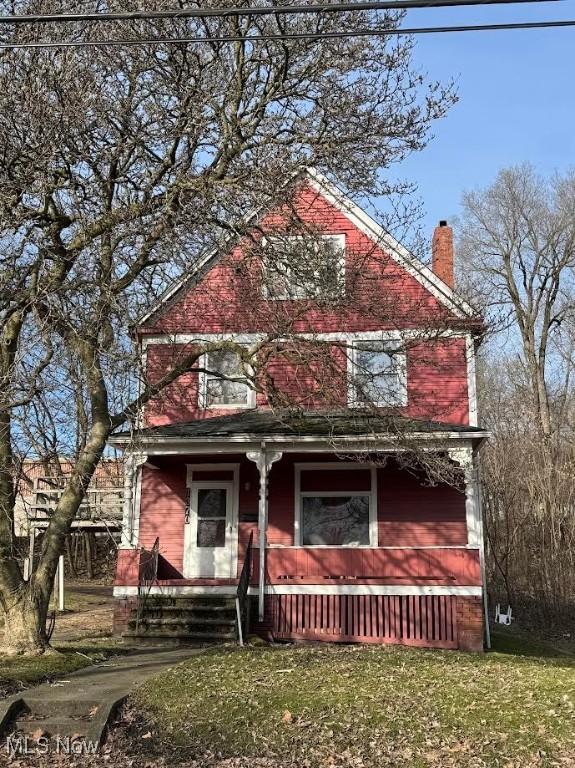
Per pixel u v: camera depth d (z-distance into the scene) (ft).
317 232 42.50
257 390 44.62
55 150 39.09
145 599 50.29
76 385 39.09
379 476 56.29
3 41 38.19
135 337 43.93
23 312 38.78
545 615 78.02
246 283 50.72
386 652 40.57
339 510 56.18
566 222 133.18
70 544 103.65
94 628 54.60
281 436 49.62
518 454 99.50
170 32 41.14
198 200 41.14
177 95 42.37
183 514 57.57
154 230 40.06
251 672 34.24
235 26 44.14
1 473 39.11
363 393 42.86
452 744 25.70
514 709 28.66
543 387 127.65
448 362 57.62
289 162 41.45
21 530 68.64
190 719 28.14
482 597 49.52
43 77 38.68
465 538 54.60
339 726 27.14
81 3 39.78
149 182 41.70
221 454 55.77
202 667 35.37
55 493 60.34
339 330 58.65
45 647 38.93
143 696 30.60
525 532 90.07
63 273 39.22
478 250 141.49
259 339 55.11
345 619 48.37
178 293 57.26
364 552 49.03
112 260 40.16
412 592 48.16
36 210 39.22
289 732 26.81
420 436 48.42
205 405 55.62
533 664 40.29
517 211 137.90
